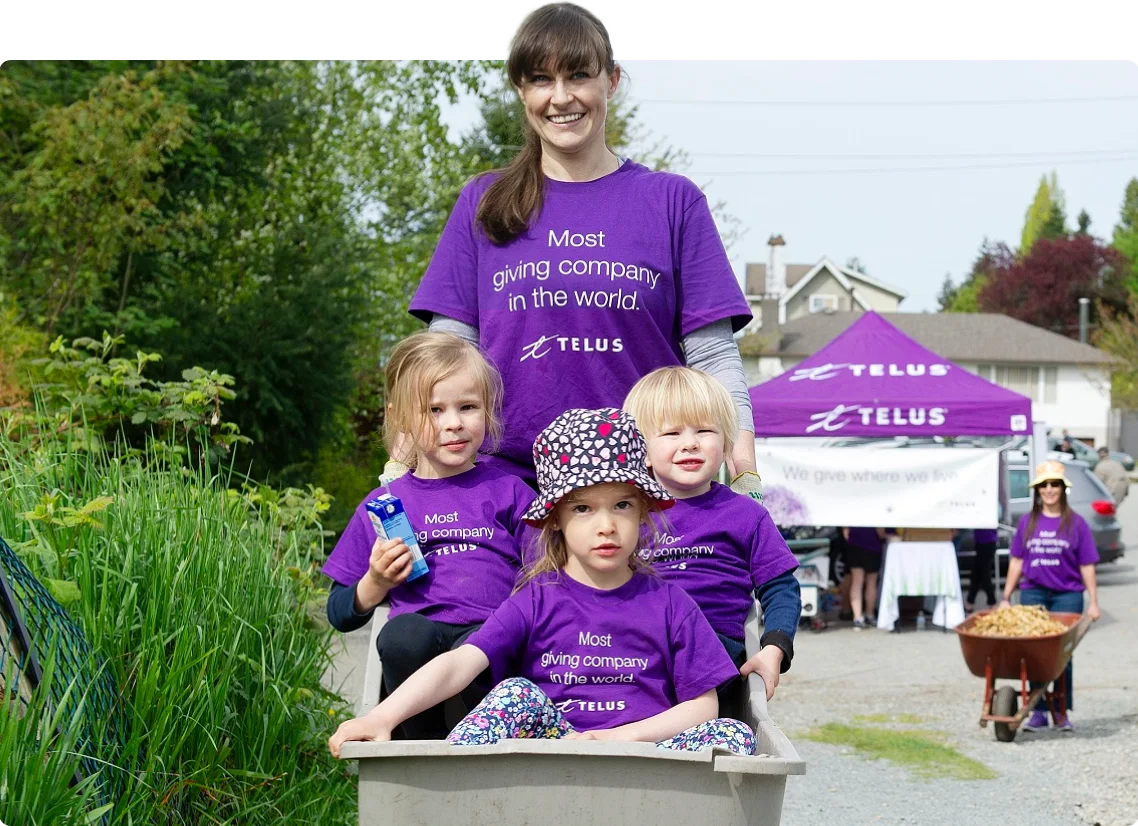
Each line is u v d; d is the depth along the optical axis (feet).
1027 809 22.20
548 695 10.32
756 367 185.06
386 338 69.05
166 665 13.60
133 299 47.42
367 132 67.26
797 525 47.62
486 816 8.34
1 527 14.74
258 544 17.06
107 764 11.70
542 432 11.05
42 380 25.32
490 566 11.35
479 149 70.33
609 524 10.29
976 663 28.84
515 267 12.34
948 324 207.21
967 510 46.78
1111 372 187.42
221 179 57.77
